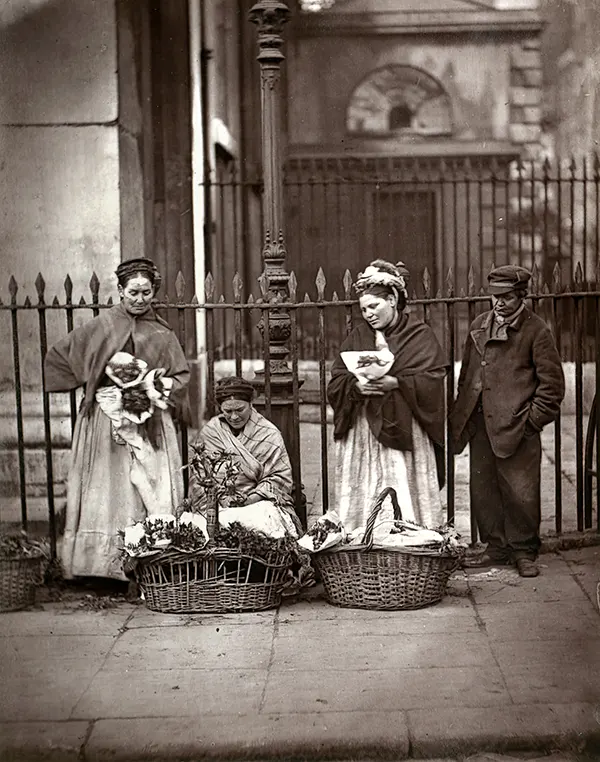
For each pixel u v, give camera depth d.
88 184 6.55
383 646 4.46
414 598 4.85
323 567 4.92
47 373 5.12
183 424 5.35
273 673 4.21
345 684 4.09
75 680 4.15
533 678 4.12
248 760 3.71
